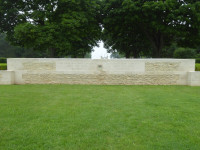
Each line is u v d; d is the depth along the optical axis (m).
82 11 18.03
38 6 17.86
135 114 4.99
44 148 3.10
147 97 7.34
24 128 3.93
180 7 15.99
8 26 19.09
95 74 11.55
